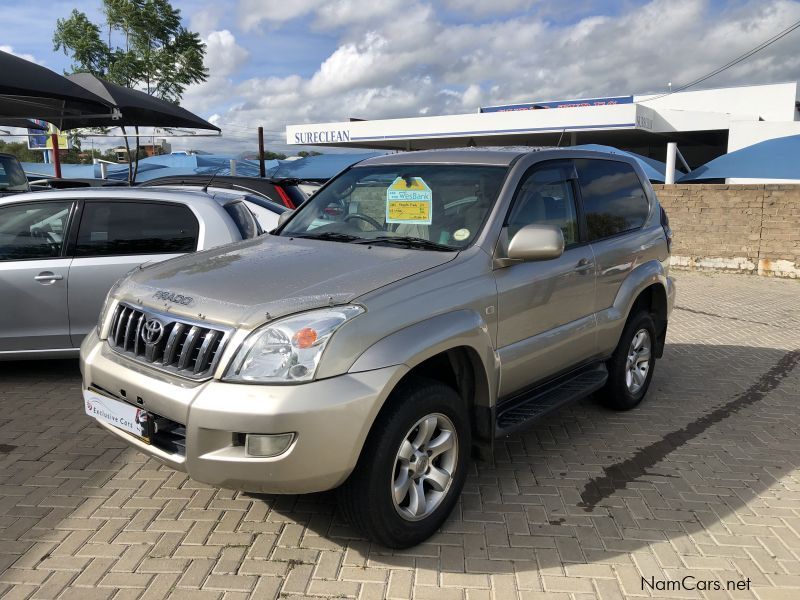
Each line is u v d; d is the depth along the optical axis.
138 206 5.27
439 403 3.06
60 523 3.30
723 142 36.00
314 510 3.46
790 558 3.12
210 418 2.63
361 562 3.01
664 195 12.66
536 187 3.93
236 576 2.89
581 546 3.18
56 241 5.15
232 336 2.72
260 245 3.82
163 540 3.16
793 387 5.77
